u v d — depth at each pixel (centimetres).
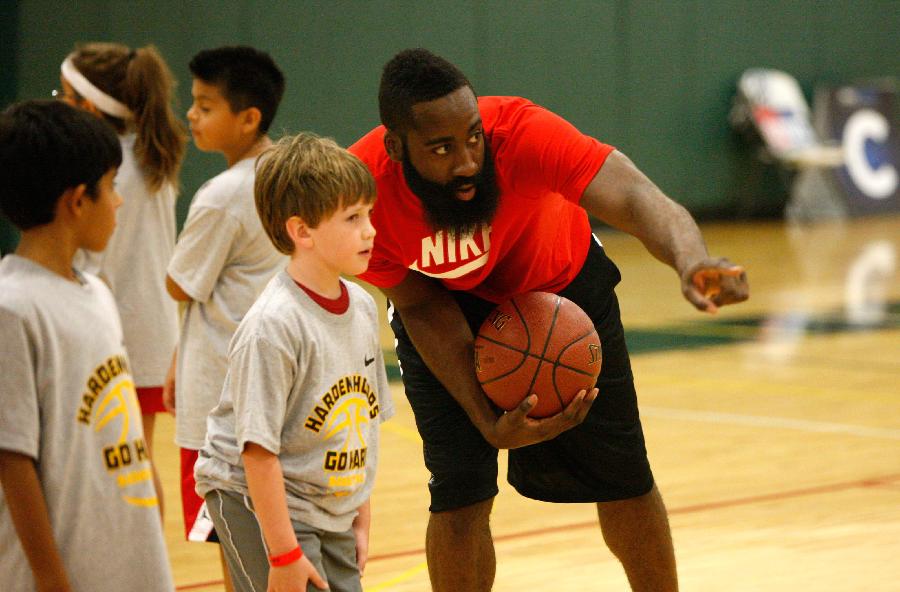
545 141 422
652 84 2375
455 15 2141
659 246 390
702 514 721
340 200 388
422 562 648
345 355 402
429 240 448
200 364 553
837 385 1109
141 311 632
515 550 666
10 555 326
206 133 575
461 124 402
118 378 338
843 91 2611
